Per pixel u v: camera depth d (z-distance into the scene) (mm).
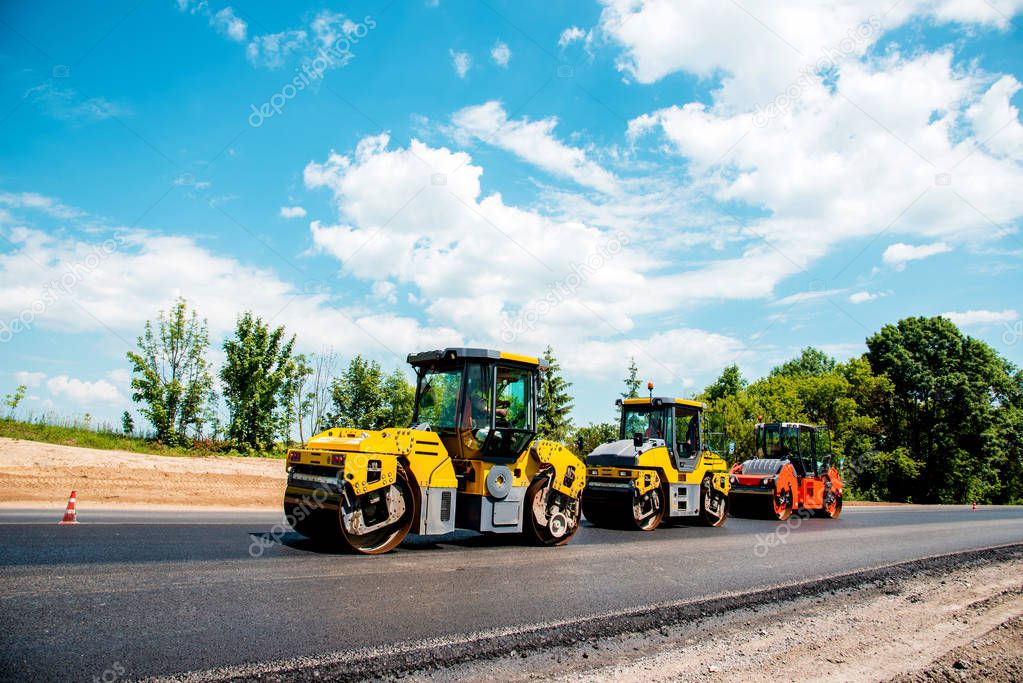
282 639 4258
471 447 8898
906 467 44219
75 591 5020
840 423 38594
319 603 5164
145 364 21453
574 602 5801
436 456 8398
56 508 10914
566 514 9711
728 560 8695
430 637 4523
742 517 16422
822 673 4414
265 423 23344
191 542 7574
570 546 9445
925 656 4957
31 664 3551
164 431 21422
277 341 23750
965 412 46781
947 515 22016
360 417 23984
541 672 4082
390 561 7238
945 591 7508
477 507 8758
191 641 4090
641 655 4539
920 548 11164
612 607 5707
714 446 14375
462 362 9227
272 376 23297
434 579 6379
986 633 5750
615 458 12477
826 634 5391
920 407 48281
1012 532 15562
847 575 7992
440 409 9305
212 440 22625
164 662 3719
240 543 7730
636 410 13805
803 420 35250
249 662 3820
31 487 12836
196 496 14195
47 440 18891
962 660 4895
